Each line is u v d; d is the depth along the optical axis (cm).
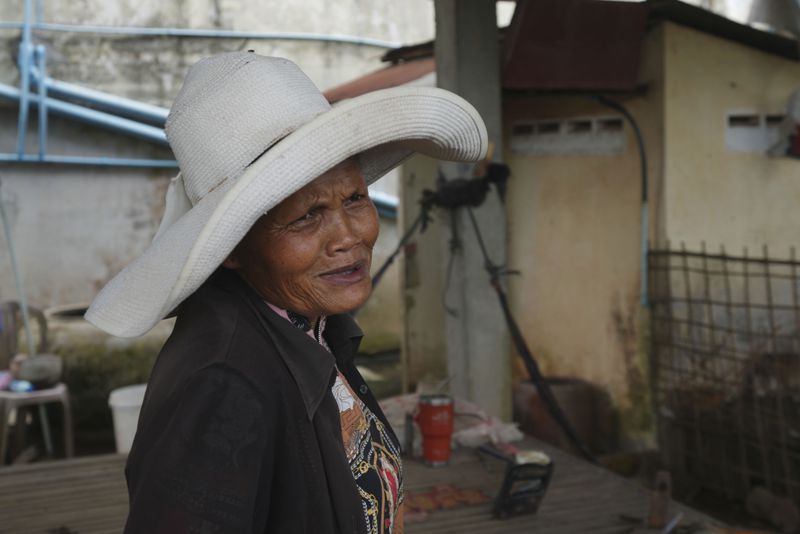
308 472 91
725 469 447
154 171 784
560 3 435
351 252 98
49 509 292
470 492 306
